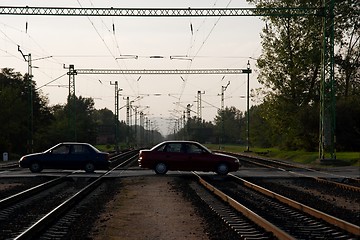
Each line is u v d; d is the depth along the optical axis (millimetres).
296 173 39438
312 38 72188
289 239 12117
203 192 25750
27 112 91125
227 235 13812
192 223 16141
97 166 37844
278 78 74312
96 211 18906
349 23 72688
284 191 26406
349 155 60156
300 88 74188
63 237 13938
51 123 111000
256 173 39438
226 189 27516
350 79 96312
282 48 72938
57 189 27969
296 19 71250
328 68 49125
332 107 49188
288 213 18109
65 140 98625
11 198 21031
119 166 47188
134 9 45781
